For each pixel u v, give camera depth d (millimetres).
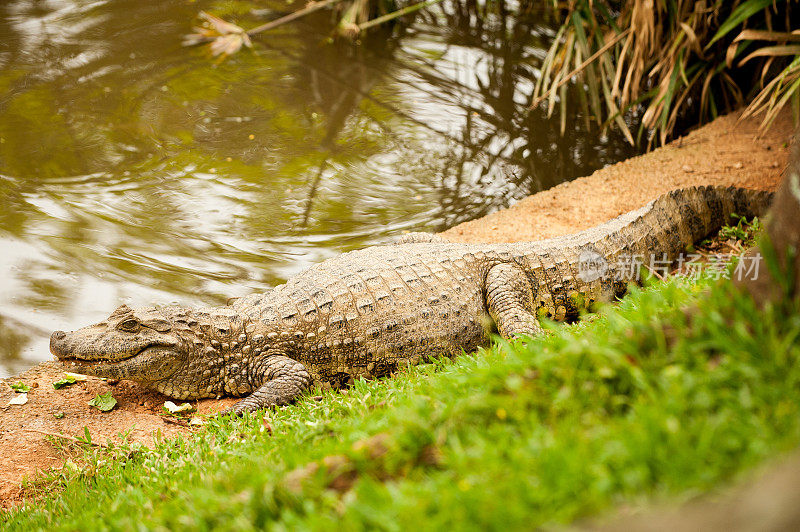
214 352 7773
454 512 3098
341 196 11336
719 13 12430
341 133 12961
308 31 16328
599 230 8859
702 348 3605
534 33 16672
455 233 10320
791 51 10242
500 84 14734
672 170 11312
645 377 3588
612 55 13953
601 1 14008
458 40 16406
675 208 9109
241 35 12172
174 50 15344
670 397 3346
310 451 4625
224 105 13594
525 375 4000
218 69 14758
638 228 8836
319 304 7875
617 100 14031
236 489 4312
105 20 16531
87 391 7801
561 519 2881
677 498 2809
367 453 3902
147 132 12570
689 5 11570
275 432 5879
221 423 6758
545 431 3496
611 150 12719
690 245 9102
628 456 3078
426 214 10930
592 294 8492
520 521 2943
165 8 17141
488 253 8500
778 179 10453
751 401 3186
